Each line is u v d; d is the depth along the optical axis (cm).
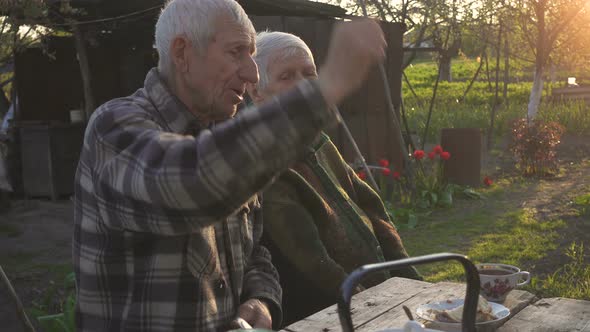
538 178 1112
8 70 1296
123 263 149
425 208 894
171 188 113
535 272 586
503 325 185
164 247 149
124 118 136
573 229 740
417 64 4978
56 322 389
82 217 150
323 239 272
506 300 205
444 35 1287
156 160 118
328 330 185
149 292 149
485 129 1628
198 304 154
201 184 111
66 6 827
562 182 1064
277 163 112
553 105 1919
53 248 737
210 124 162
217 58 150
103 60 1138
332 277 258
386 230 309
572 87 2009
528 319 190
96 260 150
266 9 934
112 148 130
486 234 744
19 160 1018
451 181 1015
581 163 1243
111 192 127
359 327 188
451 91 2648
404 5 1025
